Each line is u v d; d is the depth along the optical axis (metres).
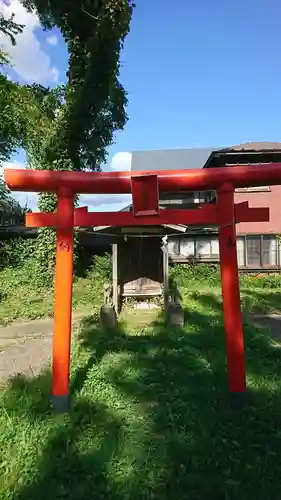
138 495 3.25
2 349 8.43
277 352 7.40
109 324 9.40
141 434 4.20
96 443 4.03
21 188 4.86
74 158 15.56
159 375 6.02
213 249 19.81
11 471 3.56
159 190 4.97
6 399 5.12
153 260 11.76
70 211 4.93
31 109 16.73
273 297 14.62
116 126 16.03
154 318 10.58
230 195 4.91
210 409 4.80
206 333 8.71
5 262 18.25
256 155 18.44
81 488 3.35
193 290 15.74
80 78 14.62
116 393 5.31
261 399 5.10
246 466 3.65
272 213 19.22
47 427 4.33
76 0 12.43
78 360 6.80
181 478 3.46
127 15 9.88
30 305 13.06
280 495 3.27
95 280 16.86
